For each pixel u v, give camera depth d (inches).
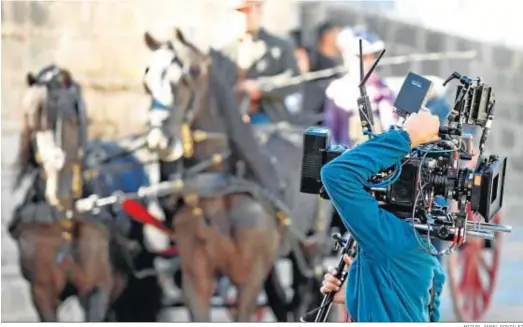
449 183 241.1
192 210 460.1
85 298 470.0
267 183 464.8
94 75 461.1
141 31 459.5
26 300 482.9
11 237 467.2
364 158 237.0
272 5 468.4
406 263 245.0
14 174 461.7
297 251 475.5
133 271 473.4
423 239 244.8
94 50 459.8
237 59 460.8
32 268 464.8
